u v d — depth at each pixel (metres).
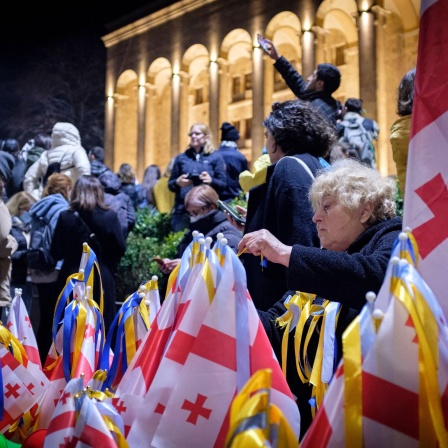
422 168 2.31
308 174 3.66
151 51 29.56
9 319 3.20
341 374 1.68
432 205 2.27
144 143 29.86
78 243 6.01
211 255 2.17
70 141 8.97
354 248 2.71
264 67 25.16
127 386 2.23
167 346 2.15
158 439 2.01
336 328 2.56
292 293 3.05
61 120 31.52
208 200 5.39
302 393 2.78
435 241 2.24
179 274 2.33
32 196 8.45
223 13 26.70
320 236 2.80
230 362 2.07
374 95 21.45
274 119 3.95
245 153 26.86
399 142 3.13
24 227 8.16
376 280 2.35
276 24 25.09
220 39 26.83
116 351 2.78
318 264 2.39
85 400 1.90
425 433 1.64
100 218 6.05
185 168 8.36
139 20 29.81
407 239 1.86
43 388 2.79
